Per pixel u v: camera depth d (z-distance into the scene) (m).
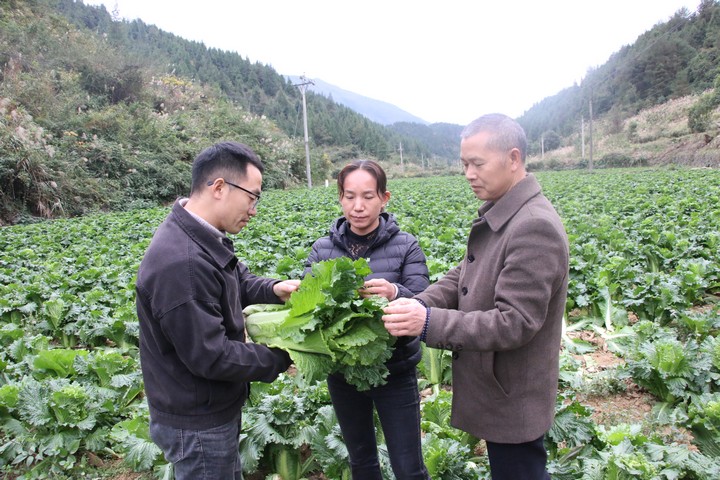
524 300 2.44
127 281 10.23
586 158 79.12
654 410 5.07
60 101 35.38
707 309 7.87
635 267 9.05
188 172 37.41
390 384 2.98
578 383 5.50
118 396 5.23
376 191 3.22
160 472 4.11
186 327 2.40
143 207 32.59
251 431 4.02
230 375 2.49
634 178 35.34
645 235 11.32
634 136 80.75
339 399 3.18
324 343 2.54
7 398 4.88
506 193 2.71
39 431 4.73
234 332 2.75
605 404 5.38
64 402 4.63
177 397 2.57
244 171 2.65
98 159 32.50
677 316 6.95
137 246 14.37
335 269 2.58
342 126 117.19
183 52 96.81
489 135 2.59
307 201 28.42
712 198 17.20
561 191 28.44
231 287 2.73
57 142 31.30
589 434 3.78
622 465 3.22
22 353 6.56
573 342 6.95
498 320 2.45
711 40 99.81
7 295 9.15
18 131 26.66
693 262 8.58
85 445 4.81
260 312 3.03
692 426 3.96
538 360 2.66
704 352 5.17
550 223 2.50
